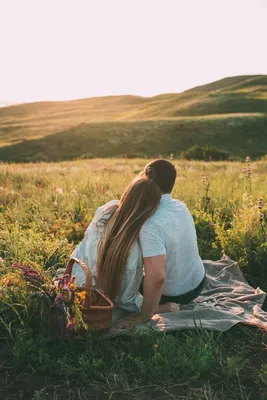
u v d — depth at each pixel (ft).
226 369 10.93
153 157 226.79
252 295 15.19
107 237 12.58
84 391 10.24
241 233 18.76
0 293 12.59
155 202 12.41
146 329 12.11
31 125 343.46
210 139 253.65
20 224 21.80
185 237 13.05
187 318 13.39
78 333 11.44
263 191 29.55
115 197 26.94
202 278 14.20
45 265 16.19
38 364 11.00
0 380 10.49
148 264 12.07
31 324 12.29
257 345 12.49
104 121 287.07
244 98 382.01
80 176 43.11
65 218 23.66
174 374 10.81
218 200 26.66
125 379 10.56
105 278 12.53
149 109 410.72
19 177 40.19
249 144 245.45
